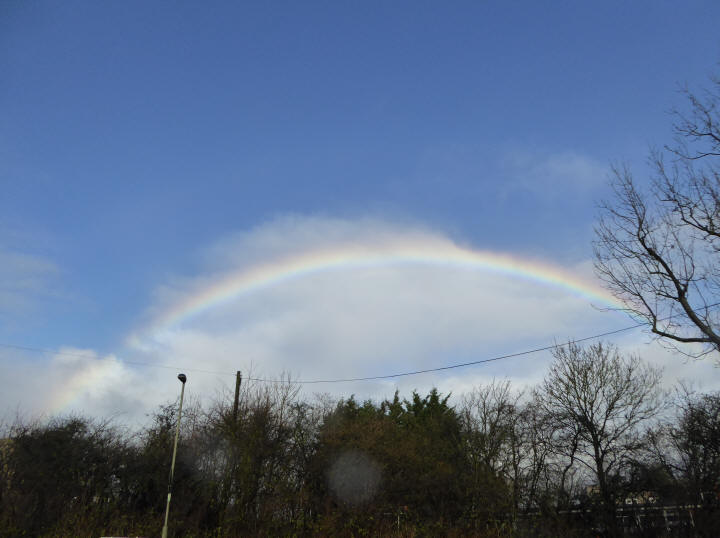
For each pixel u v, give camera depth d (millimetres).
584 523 28688
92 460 27328
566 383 32469
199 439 28984
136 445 28922
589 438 30891
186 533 25625
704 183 18953
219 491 27312
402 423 45719
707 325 18531
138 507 26922
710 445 26953
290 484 27984
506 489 29750
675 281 18891
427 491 28922
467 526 28109
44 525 24688
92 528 24781
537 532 27562
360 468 28641
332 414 32312
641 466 28594
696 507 26344
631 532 27672
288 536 25953
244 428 28953
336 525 26625
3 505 24297
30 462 25844
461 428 35500
